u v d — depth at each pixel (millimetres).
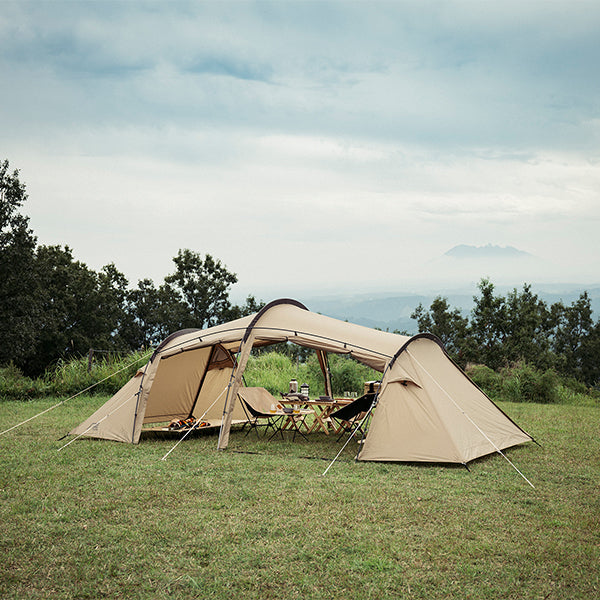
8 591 4012
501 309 24734
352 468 7855
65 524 5379
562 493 6648
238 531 5184
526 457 8727
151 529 5223
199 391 12414
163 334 43562
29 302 31234
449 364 10195
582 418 13633
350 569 4398
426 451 8156
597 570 4434
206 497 6305
